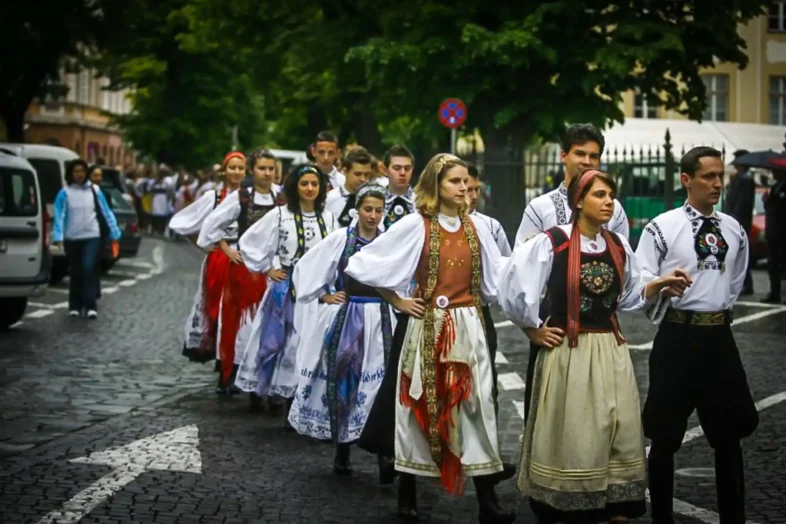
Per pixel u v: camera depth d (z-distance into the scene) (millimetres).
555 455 6719
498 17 27047
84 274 18219
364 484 8438
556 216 7801
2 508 7527
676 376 7047
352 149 11000
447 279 7398
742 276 7176
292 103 39312
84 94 74188
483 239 7559
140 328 17109
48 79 37500
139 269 28547
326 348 8961
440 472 7352
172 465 8867
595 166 7781
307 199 10656
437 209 7469
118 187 29297
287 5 33062
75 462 8883
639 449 6754
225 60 54906
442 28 27172
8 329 16750
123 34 35562
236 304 11844
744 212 22266
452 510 7805
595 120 27297
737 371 7098
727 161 36000
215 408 11258
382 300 8836
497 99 28141
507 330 17172
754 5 27578
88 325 17344
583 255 6789
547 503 6727
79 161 18016
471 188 9047
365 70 28766
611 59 25766
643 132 35938
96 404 11266
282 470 8812
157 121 55594
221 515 7512
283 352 10633
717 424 7098
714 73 50219
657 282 6875
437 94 27375
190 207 12680
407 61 26922
